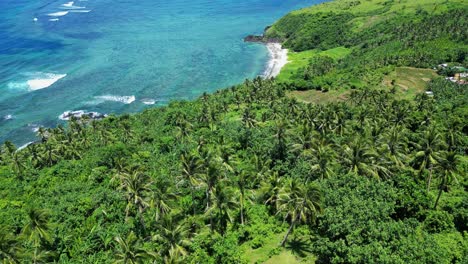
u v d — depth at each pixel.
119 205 79.62
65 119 156.62
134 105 170.00
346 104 140.12
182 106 152.50
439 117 114.19
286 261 65.25
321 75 191.75
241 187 74.25
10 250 58.41
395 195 64.94
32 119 156.50
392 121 107.62
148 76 199.25
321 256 61.97
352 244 55.00
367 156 72.50
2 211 80.88
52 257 67.25
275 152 95.50
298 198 63.47
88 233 73.56
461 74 166.38
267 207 78.25
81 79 193.00
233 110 150.88
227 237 70.06
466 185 80.88
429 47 191.50
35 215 64.94
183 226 62.03
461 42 190.62
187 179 75.06
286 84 178.12
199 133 119.50
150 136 121.44
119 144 107.88
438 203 73.31
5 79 189.38
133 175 71.69
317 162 74.12
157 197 68.75
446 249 57.88
